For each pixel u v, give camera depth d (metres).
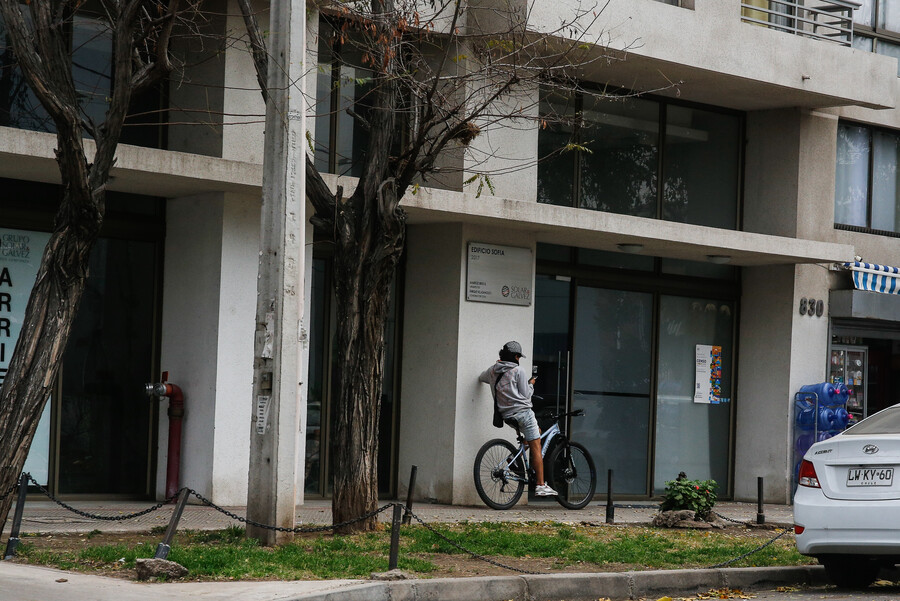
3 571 8.24
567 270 17.06
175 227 14.34
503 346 15.73
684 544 11.91
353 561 9.27
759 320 18.88
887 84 18.42
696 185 18.41
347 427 11.23
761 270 18.89
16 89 13.21
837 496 9.77
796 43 17.27
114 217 14.01
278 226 10.20
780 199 18.58
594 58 15.17
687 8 16.42
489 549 10.77
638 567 10.29
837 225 19.22
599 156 17.25
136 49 10.66
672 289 18.28
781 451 18.42
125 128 13.95
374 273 11.23
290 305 10.21
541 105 16.42
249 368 13.85
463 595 8.70
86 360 13.80
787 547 12.18
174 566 8.27
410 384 15.84
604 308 17.58
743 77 16.64
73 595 7.26
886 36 20.00
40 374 9.52
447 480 15.27
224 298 13.66
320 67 13.59
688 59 16.03
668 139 18.09
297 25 10.26
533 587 9.12
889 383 20.42
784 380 18.48
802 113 18.53
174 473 13.84
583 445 17.03
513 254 15.88
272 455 10.12
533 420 14.91
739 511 16.70
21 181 13.38
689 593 9.93
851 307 18.78
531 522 13.18
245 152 13.80
